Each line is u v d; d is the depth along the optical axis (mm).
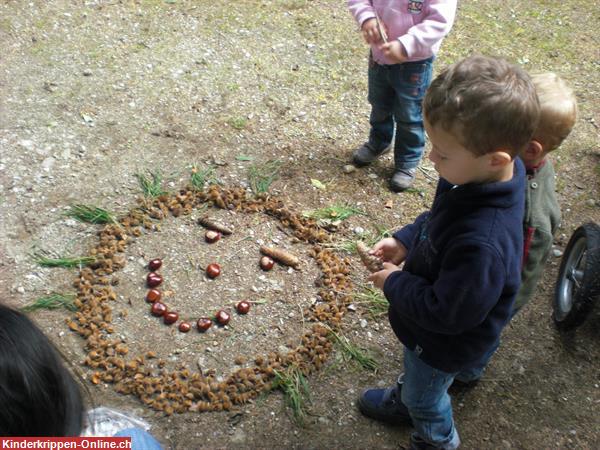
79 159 3867
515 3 5816
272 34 5121
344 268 3438
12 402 953
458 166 1784
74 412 1055
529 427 2854
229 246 3500
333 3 5562
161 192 3709
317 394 2895
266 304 3236
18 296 3123
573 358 3145
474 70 1710
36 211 3525
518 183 1816
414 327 2133
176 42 4895
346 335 3148
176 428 2693
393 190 3963
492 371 3062
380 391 2807
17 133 3965
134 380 2828
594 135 4480
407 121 3672
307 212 3736
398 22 3361
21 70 4438
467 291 1790
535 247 2266
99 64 4582
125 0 5219
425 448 2555
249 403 2814
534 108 1704
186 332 3070
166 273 3316
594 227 3111
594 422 2891
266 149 4145
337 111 4516
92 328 2988
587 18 5695
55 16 4938
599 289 2885
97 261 3275
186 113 4312
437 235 1901
